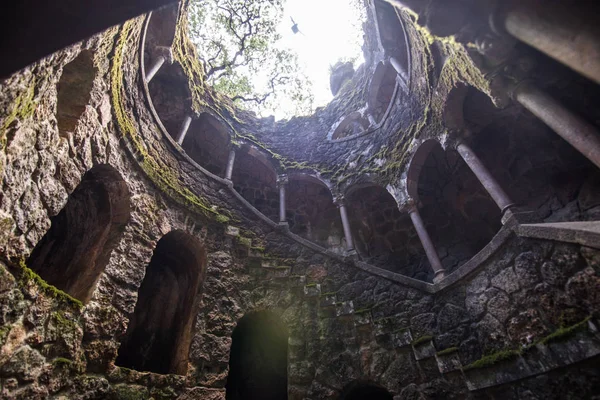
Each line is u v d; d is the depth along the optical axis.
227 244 7.43
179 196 7.14
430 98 7.40
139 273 5.48
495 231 8.60
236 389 6.93
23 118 3.16
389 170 9.02
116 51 5.29
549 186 7.47
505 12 2.21
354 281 7.20
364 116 12.05
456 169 9.20
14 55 1.67
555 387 4.16
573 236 4.20
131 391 4.62
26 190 3.49
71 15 1.62
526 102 4.23
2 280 3.21
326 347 6.32
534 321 4.63
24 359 3.42
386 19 9.50
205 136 11.11
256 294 6.98
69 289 4.96
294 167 11.01
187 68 9.88
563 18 1.92
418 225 7.74
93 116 4.89
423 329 5.95
